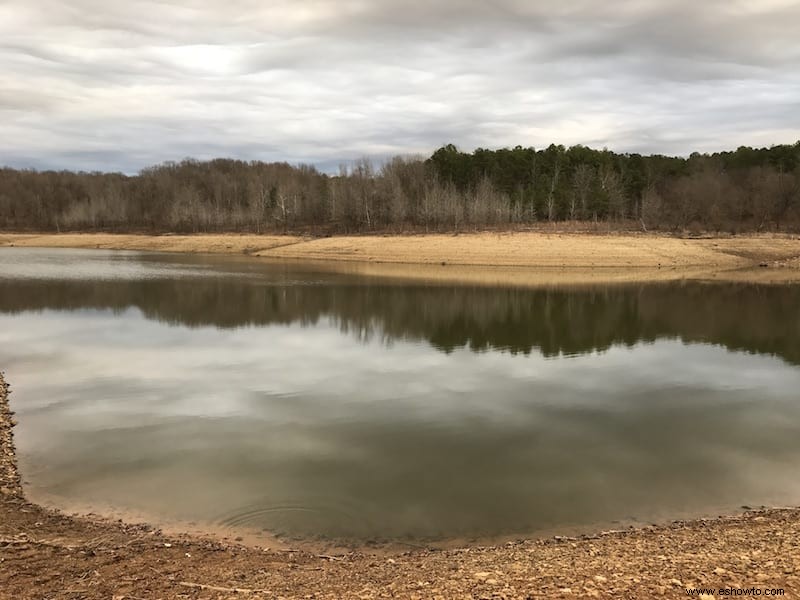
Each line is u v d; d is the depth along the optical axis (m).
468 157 129.88
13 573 7.94
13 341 27.59
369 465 13.59
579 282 54.00
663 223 96.56
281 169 179.25
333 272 62.66
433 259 71.88
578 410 17.88
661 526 10.46
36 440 15.11
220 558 8.95
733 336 30.28
